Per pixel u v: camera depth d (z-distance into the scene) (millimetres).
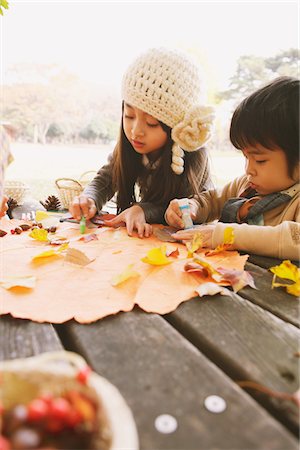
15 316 554
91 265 771
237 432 357
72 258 781
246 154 987
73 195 1509
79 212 1153
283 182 992
